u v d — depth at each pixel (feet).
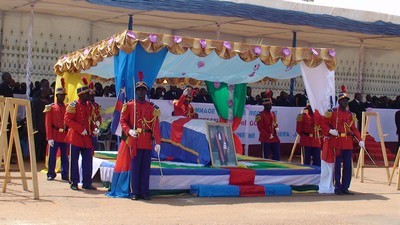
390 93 86.48
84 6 56.29
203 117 59.98
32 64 65.82
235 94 51.52
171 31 71.00
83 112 39.19
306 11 60.23
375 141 67.72
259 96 69.36
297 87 81.56
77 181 39.22
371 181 50.93
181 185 38.55
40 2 54.85
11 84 56.34
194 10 55.06
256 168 42.19
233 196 39.09
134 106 36.40
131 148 36.17
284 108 64.85
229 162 42.24
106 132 54.24
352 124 42.73
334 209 35.99
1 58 64.34
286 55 41.01
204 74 47.88
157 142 36.88
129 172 36.65
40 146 53.21
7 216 29.25
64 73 48.21
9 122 50.57
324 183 42.47
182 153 43.65
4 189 36.37
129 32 36.45
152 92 63.16
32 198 34.71
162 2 54.08
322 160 42.39
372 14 63.87
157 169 37.83
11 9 62.08
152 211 32.55
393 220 33.32
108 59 43.34
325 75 42.47
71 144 39.09
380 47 81.82
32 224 27.71
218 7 55.93
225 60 43.19
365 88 84.64
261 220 31.40
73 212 31.07
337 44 79.30
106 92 60.64
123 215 30.96
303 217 32.81
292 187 42.01
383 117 69.21
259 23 62.13
